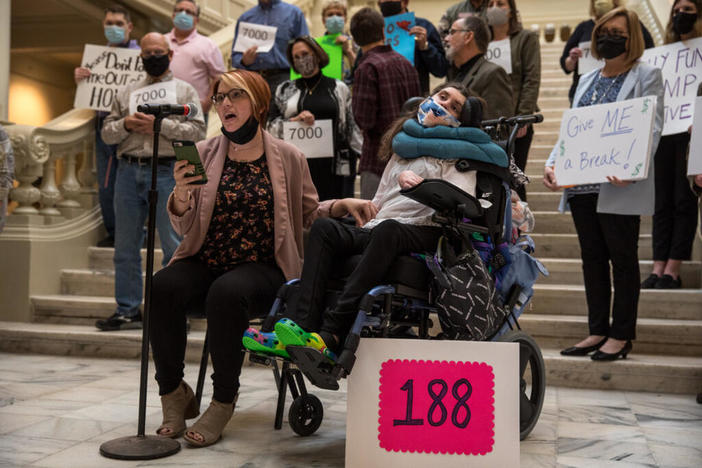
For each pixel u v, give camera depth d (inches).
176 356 111.6
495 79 165.2
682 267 189.6
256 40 211.6
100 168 219.8
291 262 116.8
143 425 106.7
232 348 107.3
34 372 158.7
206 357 122.2
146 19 353.1
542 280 198.7
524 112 184.2
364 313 94.6
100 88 214.2
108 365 168.6
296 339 91.7
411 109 121.5
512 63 187.8
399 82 174.4
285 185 118.6
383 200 116.7
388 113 171.9
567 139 151.0
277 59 221.6
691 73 162.9
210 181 117.3
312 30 409.4
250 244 117.0
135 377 155.1
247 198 116.6
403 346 95.3
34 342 183.3
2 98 220.4
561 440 112.7
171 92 178.9
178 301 110.0
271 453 104.3
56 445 105.7
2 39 220.4
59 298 200.1
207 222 115.9
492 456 94.3
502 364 95.3
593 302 157.6
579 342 167.3
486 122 118.0
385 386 95.2
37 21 393.4
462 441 94.4
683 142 181.6
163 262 185.0
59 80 484.4
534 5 458.3
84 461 98.5
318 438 112.9
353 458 95.0
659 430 118.7
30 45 402.9
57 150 213.8
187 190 110.0
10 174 132.7
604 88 154.7
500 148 110.8
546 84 343.3
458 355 95.3
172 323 110.3
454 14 217.0
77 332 180.9
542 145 285.1
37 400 132.7
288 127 179.3
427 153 111.3
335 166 183.2
